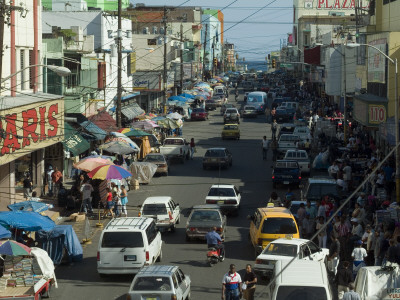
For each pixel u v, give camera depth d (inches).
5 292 896.9
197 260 1140.5
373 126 1988.2
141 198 1688.0
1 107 1267.2
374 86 2214.6
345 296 769.6
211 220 1258.6
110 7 4350.4
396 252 941.8
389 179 1553.9
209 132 3115.2
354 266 984.3
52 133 1562.5
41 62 1683.1
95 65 2165.4
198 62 5457.7
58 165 1822.1
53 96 1628.9
